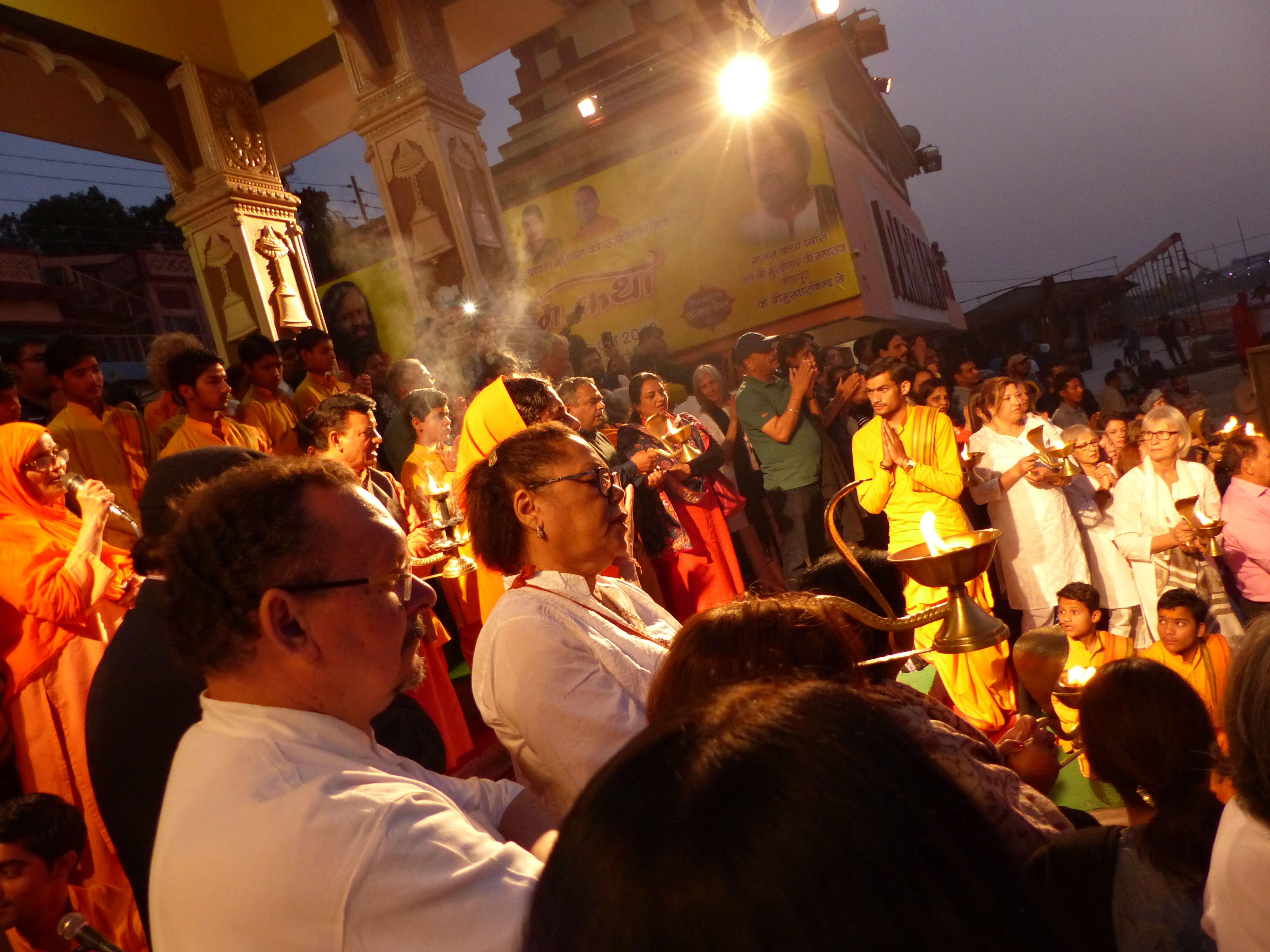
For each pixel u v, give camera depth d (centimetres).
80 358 385
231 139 731
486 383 514
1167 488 459
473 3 772
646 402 533
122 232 1720
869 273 1334
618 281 1396
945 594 451
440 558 289
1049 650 377
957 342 2273
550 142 1423
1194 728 151
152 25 693
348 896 89
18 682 293
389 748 160
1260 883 100
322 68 777
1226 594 453
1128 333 1848
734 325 1338
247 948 90
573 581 188
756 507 665
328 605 104
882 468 468
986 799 138
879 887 43
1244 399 802
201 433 392
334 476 111
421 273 729
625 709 170
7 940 223
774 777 46
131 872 136
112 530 339
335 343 1414
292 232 766
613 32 1435
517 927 92
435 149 708
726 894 44
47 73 658
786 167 1287
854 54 1381
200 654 103
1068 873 145
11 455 296
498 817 127
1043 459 454
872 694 135
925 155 2300
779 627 133
